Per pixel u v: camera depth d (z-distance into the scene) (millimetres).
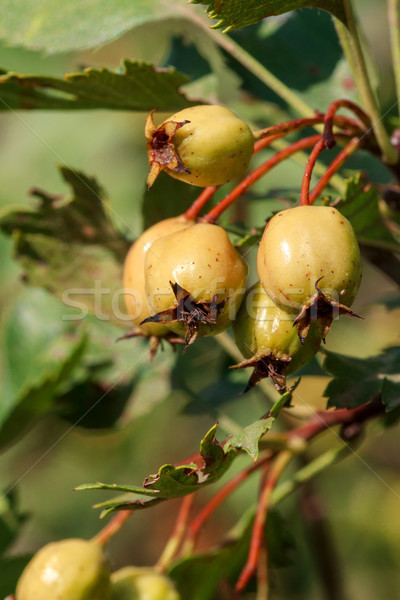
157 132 299
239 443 297
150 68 329
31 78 330
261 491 356
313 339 301
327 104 372
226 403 374
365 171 368
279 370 302
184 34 386
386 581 458
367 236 332
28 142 576
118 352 375
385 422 348
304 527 403
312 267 289
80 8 360
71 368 354
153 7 360
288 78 377
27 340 381
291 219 292
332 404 316
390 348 327
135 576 333
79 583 321
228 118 300
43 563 323
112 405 370
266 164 313
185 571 349
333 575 392
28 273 361
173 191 346
